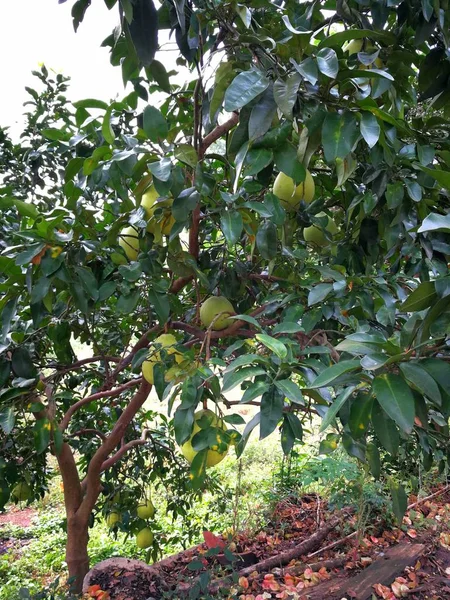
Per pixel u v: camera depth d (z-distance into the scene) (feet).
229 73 5.53
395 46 6.07
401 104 6.08
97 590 9.83
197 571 11.94
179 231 5.86
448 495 17.62
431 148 5.44
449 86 6.31
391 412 3.12
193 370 5.21
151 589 10.28
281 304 7.00
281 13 6.57
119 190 6.03
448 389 3.32
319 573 12.64
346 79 4.49
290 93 4.20
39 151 11.02
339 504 14.12
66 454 10.26
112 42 6.64
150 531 12.98
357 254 7.36
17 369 6.97
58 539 19.95
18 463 9.89
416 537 14.38
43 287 6.14
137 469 13.44
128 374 12.77
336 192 7.89
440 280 3.55
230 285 8.13
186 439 4.98
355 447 4.74
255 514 16.42
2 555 19.03
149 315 9.05
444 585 12.21
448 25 5.94
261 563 13.04
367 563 13.08
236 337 8.43
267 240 6.24
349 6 6.29
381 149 5.22
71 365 8.78
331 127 4.40
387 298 6.53
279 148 4.53
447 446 8.51
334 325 7.55
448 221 3.17
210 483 14.73
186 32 5.62
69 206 6.63
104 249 7.15
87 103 6.72
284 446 4.64
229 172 6.66
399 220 5.91
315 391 4.56
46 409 7.85
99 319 9.84
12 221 9.80
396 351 3.46
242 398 4.25
